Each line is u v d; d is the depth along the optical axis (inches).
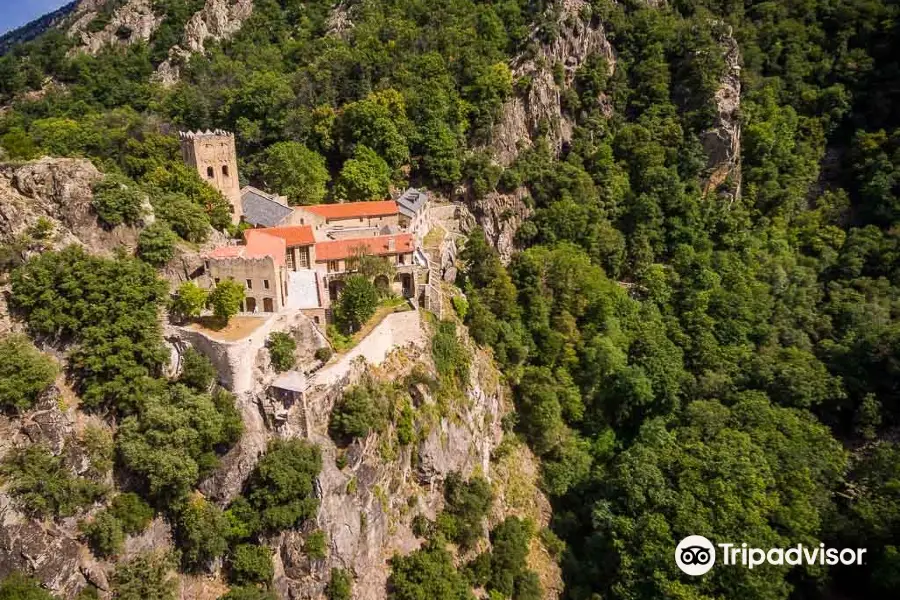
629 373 4547.2
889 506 3412.9
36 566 2192.4
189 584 2527.1
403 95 5664.4
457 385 3779.5
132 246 2992.1
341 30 7529.5
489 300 4584.2
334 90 5895.7
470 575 3223.4
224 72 7007.9
